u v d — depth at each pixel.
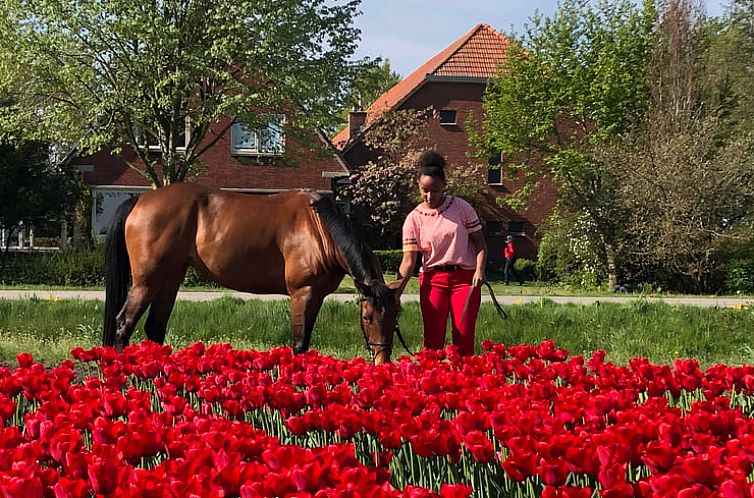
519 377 5.66
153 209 8.44
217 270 8.35
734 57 45.34
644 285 29.06
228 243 8.28
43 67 24.84
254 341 11.59
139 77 25.31
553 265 34.44
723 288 28.36
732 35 46.25
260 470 2.92
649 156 28.14
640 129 32.03
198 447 3.26
